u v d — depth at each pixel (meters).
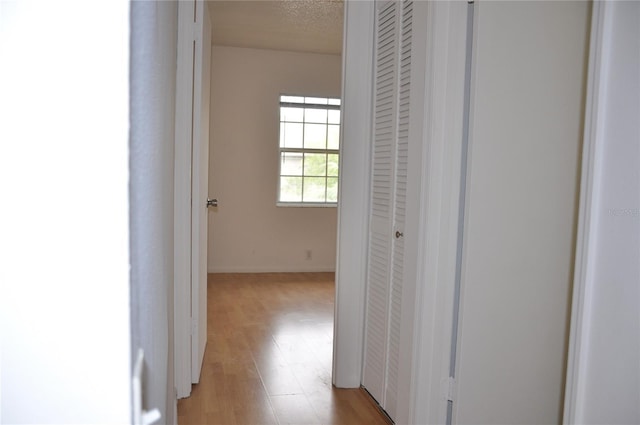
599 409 1.59
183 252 2.59
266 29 5.14
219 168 6.05
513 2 1.98
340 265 2.75
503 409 2.11
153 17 0.69
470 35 2.01
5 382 0.63
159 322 0.80
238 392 2.71
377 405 2.59
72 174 0.62
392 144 2.42
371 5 2.64
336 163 6.39
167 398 0.99
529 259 2.08
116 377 0.65
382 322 2.54
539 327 2.11
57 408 0.64
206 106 3.07
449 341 2.08
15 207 0.61
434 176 2.02
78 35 0.61
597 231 1.57
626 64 1.50
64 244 0.62
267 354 3.34
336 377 2.81
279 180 6.25
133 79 0.65
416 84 2.12
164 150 0.84
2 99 0.60
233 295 5.01
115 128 0.62
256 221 6.20
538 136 2.04
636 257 1.53
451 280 2.06
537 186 2.06
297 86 6.17
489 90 1.98
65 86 0.61
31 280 0.62
